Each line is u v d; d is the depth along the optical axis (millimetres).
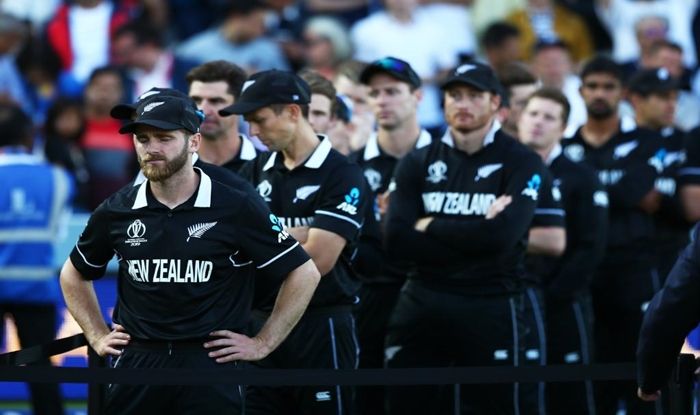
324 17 44625
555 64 39219
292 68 44469
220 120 23328
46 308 29688
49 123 37188
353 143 28781
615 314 29812
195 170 19328
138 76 42156
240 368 19406
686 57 46125
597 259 27859
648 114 31438
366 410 26688
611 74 29641
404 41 43719
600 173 29906
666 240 30688
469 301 23594
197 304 18984
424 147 24438
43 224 29578
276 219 19453
